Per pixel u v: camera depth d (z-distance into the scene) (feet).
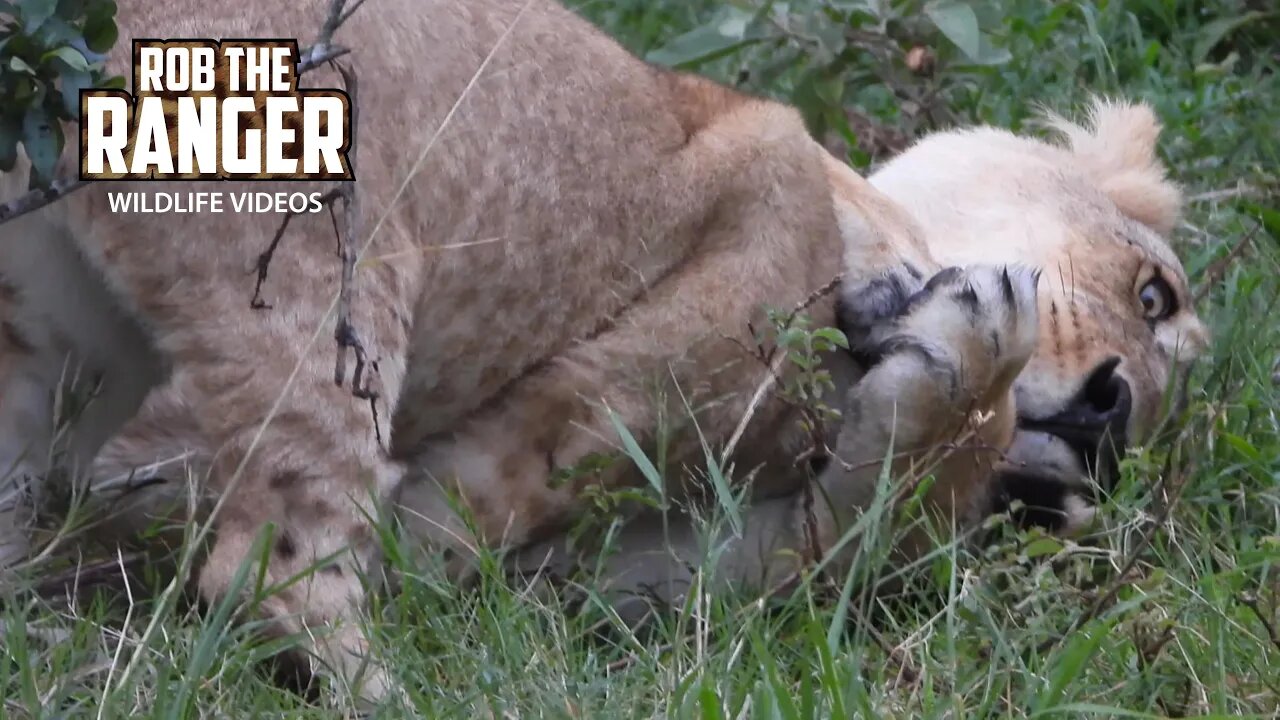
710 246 19.13
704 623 16.60
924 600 18.06
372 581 16.85
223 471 16.42
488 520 18.47
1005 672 15.74
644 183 18.63
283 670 16.14
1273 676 16.07
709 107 19.63
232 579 16.17
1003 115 29.76
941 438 19.06
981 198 23.91
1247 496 20.81
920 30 28.43
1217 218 27.32
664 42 33.55
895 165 24.79
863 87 30.19
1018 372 19.35
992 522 18.42
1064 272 22.75
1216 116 30.19
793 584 18.42
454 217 17.53
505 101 17.83
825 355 20.11
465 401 18.42
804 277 19.56
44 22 15.24
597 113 18.44
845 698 14.42
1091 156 25.80
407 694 15.35
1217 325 24.94
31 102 15.35
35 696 14.25
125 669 15.12
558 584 18.66
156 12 16.49
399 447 18.49
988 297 19.01
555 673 15.74
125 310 16.55
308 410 16.37
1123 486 20.29
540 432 18.51
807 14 28.19
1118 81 32.14
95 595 16.57
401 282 16.96
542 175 17.99
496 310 18.02
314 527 16.44
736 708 14.40
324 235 16.49
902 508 18.83
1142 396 22.30
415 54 17.33
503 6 18.30
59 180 15.79
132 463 16.60
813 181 19.86
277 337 16.34
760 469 19.47
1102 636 15.49
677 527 19.24
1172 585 17.80
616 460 18.07
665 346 18.62
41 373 17.29
